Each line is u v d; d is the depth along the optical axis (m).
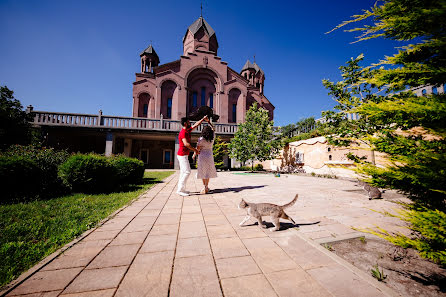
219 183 8.02
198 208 3.91
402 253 2.05
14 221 3.07
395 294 1.34
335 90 6.57
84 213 3.52
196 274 1.64
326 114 6.89
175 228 2.79
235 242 2.31
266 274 1.63
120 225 2.91
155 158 22.25
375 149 1.60
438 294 1.39
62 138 17.28
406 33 1.45
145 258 1.92
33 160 5.30
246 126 15.42
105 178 5.89
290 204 2.82
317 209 3.88
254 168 19.77
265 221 3.15
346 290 1.41
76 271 1.68
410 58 1.52
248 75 32.72
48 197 4.94
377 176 1.55
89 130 15.75
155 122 17.41
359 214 3.51
